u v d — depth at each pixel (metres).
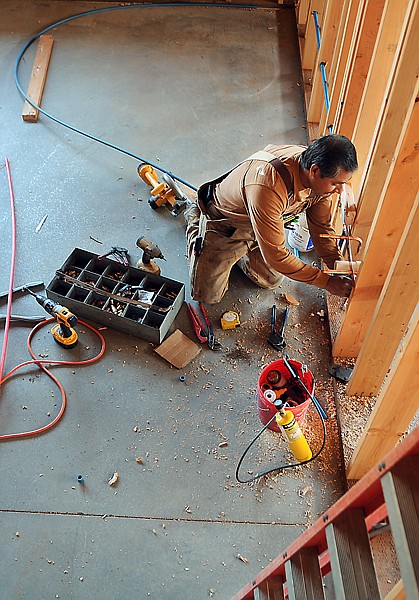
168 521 2.36
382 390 1.98
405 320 2.18
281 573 1.74
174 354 2.82
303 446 2.43
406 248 1.87
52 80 4.09
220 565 2.26
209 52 4.30
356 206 2.40
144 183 3.54
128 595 2.19
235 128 3.83
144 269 3.05
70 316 2.68
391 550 2.23
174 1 4.59
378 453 2.26
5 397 2.69
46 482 2.45
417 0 1.64
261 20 4.54
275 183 2.24
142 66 4.20
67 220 3.35
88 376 2.77
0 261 3.17
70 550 2.29
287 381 2.59
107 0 4.58
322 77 3.35
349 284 2.41
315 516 2.38
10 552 2.28
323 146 2.04
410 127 1.75
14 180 3.53
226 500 2.42
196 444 2.57
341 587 1.32
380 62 2.18
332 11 3.11
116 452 2.54
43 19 4.47
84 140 3.75
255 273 3.02
